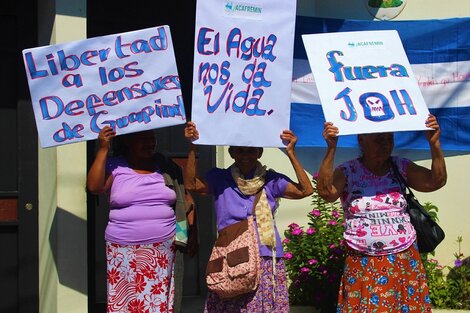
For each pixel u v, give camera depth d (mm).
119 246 4734
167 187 4887
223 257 4621
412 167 4773
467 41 6848
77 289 5613
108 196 4910
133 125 4758
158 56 4777
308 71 6676
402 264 4562
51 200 5746
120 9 6586
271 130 4793
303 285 6305
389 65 4785
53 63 4691
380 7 6977
